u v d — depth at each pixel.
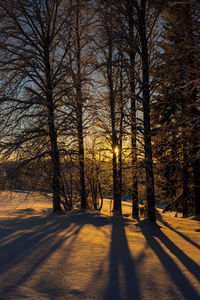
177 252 5.53
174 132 11.30
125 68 9.62
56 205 12.70
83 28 12.98
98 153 15.48
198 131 9.69
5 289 3.08
